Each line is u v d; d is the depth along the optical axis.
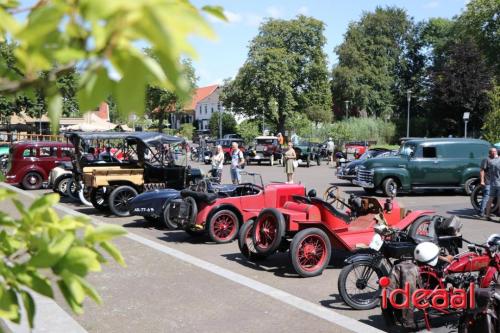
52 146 21.11
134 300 7.05
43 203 1.49
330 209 8.78
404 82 79.25
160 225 13.59
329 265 9.23
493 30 56.75
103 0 0.94
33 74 1.23
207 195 11.07
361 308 6.85
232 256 10.03
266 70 56.25
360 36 74.88
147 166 15.67
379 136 56.41
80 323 6.16
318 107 60.19
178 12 0.96
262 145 37.62
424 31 79.25
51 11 1.02
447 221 7.33
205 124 108.00
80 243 1.43
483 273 6.18
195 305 6.85
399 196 20.16
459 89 52.88
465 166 19.78
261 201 11.46
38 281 1.36
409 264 5.91
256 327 6.07
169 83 1.03
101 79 1.04
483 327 5.02
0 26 1.17
